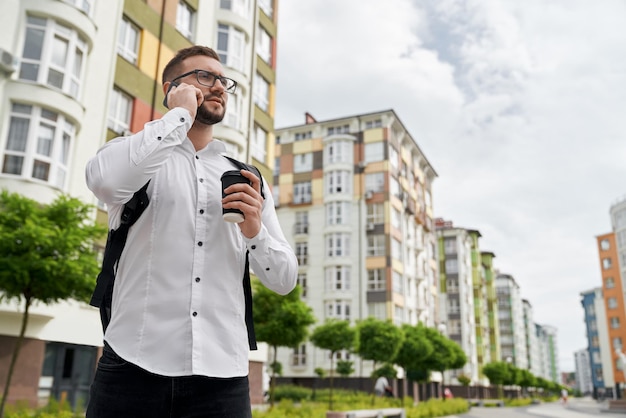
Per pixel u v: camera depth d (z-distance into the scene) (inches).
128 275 63.4
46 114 546.0
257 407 748.6
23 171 522.0
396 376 1397.6
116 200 61.1
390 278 1483.8
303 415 630.5
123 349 60.7
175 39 775.7
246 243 68.4
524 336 4554.6
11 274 340.5
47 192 528.1
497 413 1254.9
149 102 709.9
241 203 63.8
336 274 1525.6
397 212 1627.7
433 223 2111.2
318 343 846.5
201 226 65.2
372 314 1473.9
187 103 66.9
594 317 3720.5
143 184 61.5
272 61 1044.5
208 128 73.9
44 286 356.5
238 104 881.5
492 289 3120.1
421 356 1090.1
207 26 853.8
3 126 521.0
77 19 578.6
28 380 504.1
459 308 2410.2
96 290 63.2
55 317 538.0
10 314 494.3
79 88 587.8
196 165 68.9
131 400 59.7
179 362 60.1
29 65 545.3
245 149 885.8
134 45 705.0
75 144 579.2
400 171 1702.8
